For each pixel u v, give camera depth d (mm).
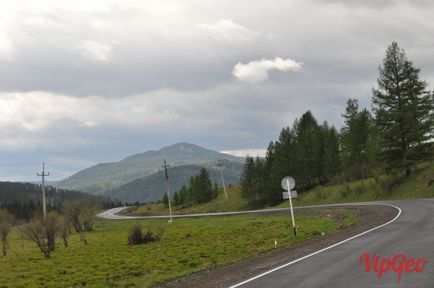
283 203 92375
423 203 41812
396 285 9609
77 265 30625
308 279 11422
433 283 9516
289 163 95562
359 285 9938
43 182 78250
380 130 64500
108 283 19812
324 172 95000
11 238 73812
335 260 14359
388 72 64000
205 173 139500
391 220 29406
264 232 42219
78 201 77188
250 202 107625
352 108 88688
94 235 66438
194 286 13867
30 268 31922
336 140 93750
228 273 15742
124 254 34781
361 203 56375
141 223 88938
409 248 15148
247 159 108062
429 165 65375
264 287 11086
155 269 23859
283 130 99062
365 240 19406
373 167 79375
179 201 156625
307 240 26188
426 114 62875
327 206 60969
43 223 42531
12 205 156250
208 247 33188
